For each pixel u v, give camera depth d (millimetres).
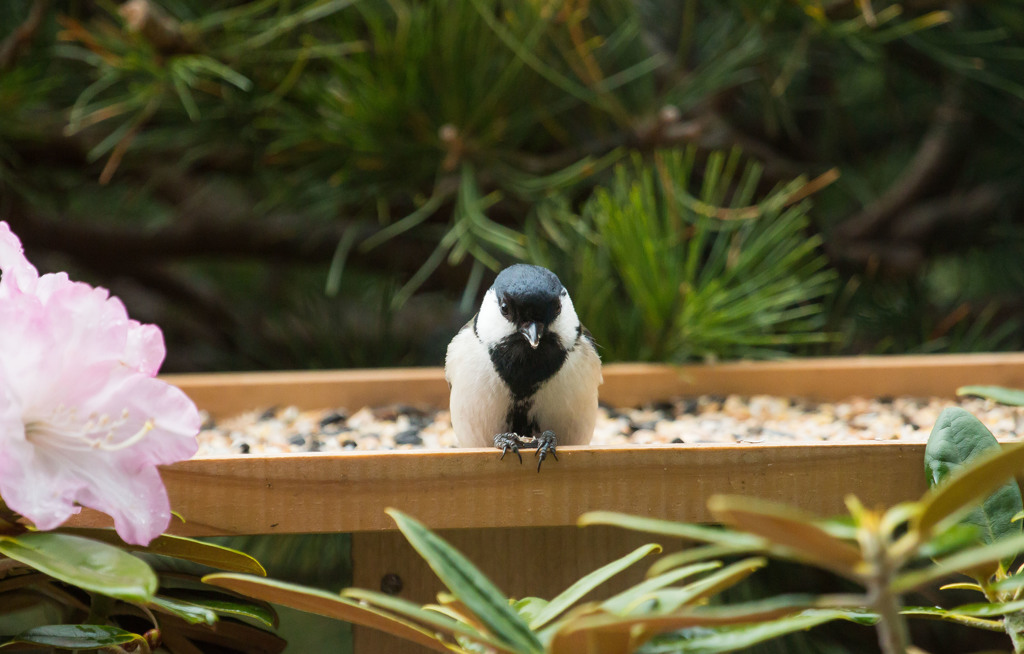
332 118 4203
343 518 2576
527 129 4520
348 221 5426
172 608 2145
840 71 5324
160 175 5070
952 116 5492
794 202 5262
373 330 5645
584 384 3309
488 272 5312
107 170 4234
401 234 5316
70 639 2055
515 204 4629
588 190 4859
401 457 2586
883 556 1376
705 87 4680
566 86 4277
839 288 5512
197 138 4539
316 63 4449
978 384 4383
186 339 5984
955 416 2350
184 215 5621
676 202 4410
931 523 1373
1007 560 2123
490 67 4332
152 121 4691
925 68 4992
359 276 5922
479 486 2602
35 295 2031
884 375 4395
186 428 2023
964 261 6168
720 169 5199
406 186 4418
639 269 4391
